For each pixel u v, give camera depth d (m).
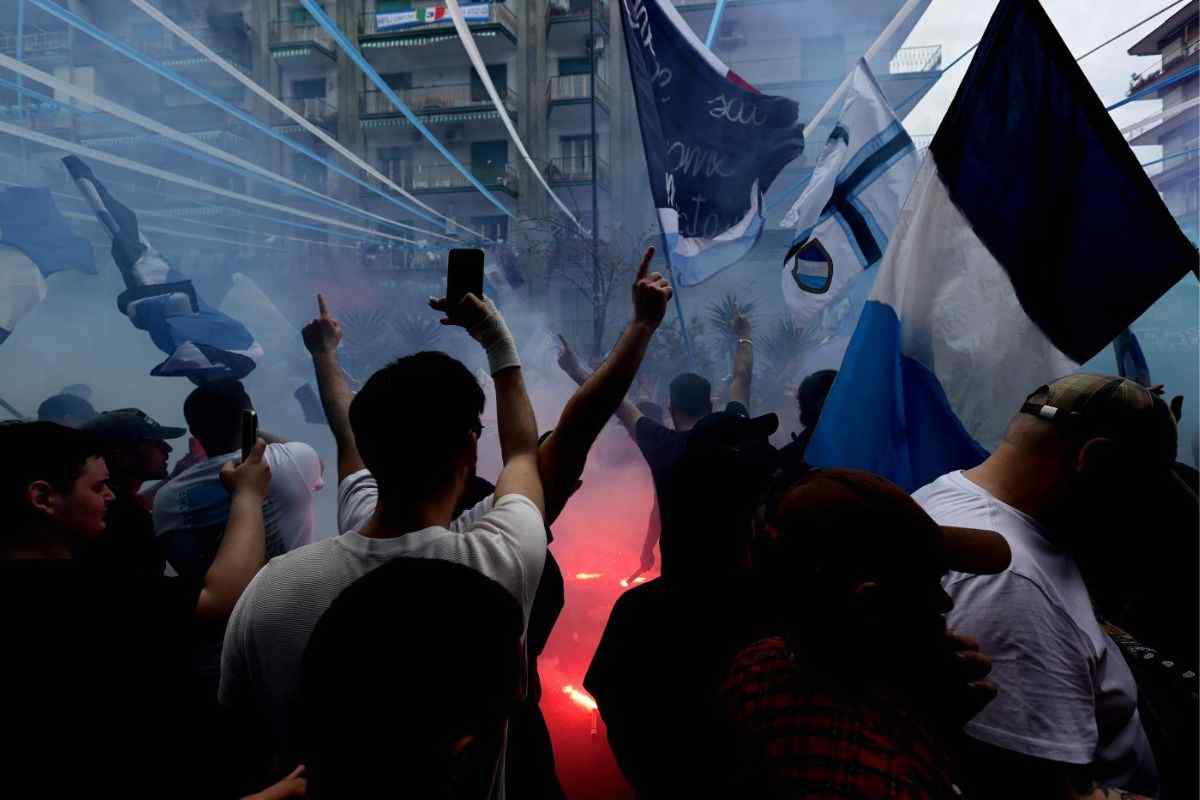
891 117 3.77
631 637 1.57
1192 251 2.05
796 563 1.03
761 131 4.29
